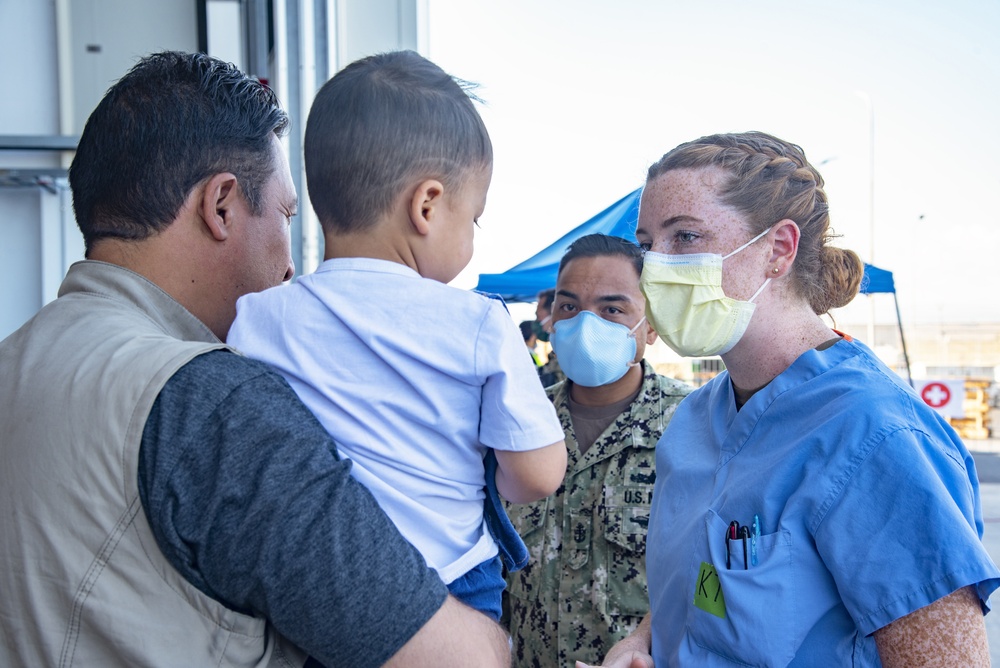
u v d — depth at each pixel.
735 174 1.21
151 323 0.88
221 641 0.71
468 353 0.83
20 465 0.74
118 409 0.73
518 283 5.04
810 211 1.21
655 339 2.10
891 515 0.98
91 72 3.09
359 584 0.70
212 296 1.00
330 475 0.73
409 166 0.87
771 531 1.08
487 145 0.95
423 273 0.91
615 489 1.89
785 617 1.03
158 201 0.94
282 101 3.01
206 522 0.70
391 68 0.91
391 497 0.81
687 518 1.24
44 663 0.71
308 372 0.83
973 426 17.95
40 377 0.78
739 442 1.21
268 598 0.70
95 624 0.70
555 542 1.94
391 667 0.72
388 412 0.82
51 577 0.71
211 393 0.74
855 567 0.99
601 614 1.82
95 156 0.94
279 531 0.70
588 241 2.09
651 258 1.25
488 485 0.91
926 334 30.41
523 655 1.94
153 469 0.71
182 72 0.97
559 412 2.11
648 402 1.98
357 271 0.87
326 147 0.89
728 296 1.21
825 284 1.24
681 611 1.19
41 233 3.13
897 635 0.96
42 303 3.15
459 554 0.85
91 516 0.71
